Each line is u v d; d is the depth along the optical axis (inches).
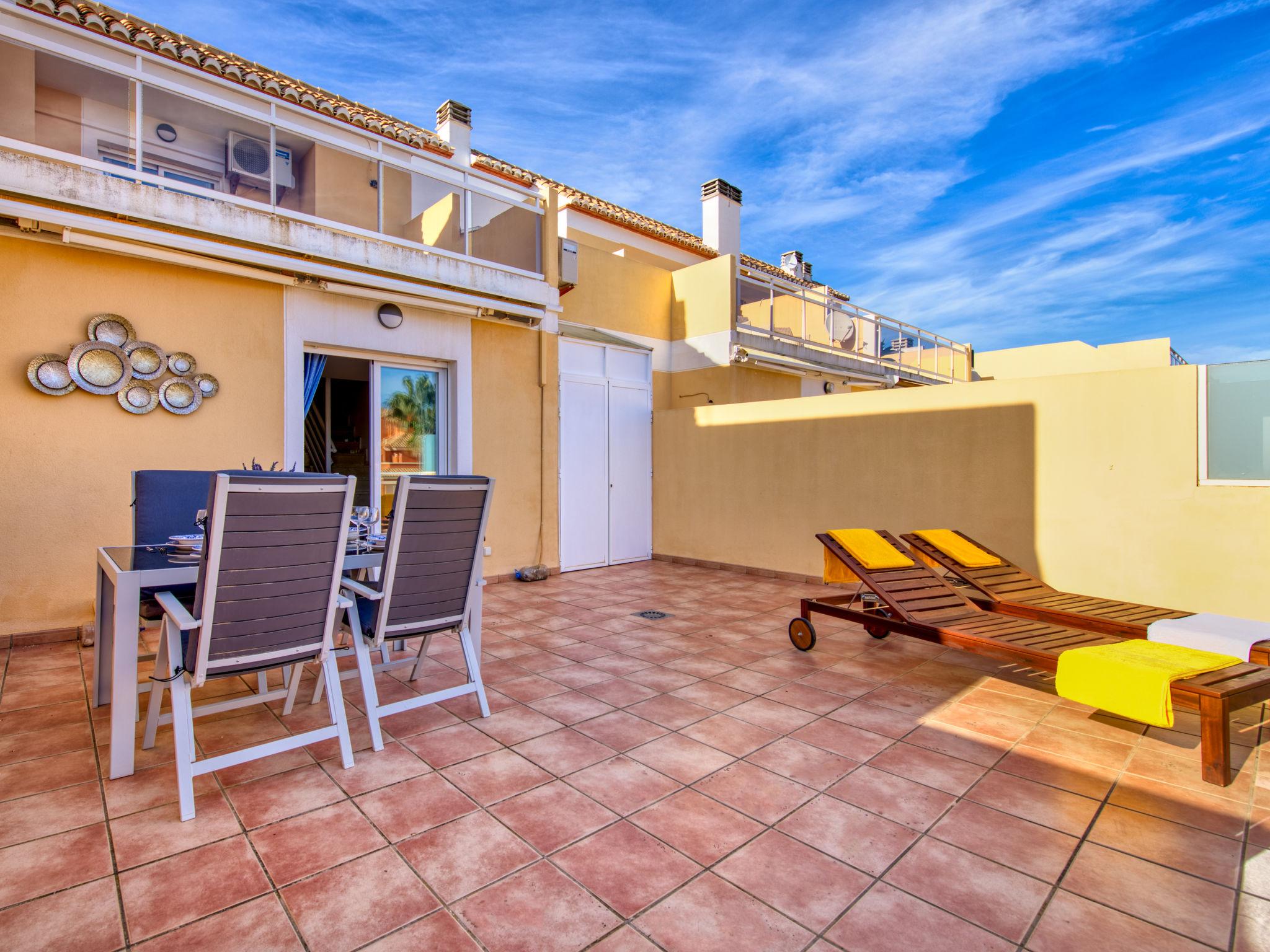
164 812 97.4
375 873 83.0
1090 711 142.2
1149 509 208.4
